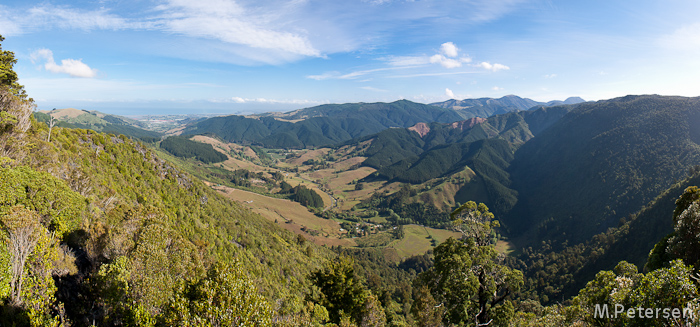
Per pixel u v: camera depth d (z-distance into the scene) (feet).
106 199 101.09
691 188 67.92
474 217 84.84
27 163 83.51
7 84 105.81
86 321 50.29
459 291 78.69
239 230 216.33
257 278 145.07
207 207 220.23
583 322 57.93
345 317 101.86
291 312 94.89
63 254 60.85
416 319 114.93
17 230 46.93
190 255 77.92
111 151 169.37
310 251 301.84
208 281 45.78
